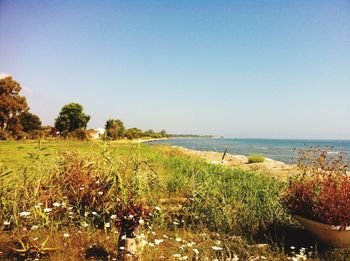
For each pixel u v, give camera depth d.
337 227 4.48
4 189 5.52
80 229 5.07
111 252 4.25
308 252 4.51
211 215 5.83
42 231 4.89
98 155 6.37
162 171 11.24
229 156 30.30
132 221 4.03
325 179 5.14
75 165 6.14
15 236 4.48
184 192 8.04
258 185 8.38
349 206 4.50
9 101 47.12
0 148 12.05
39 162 6.21
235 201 6.94
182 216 6.15
